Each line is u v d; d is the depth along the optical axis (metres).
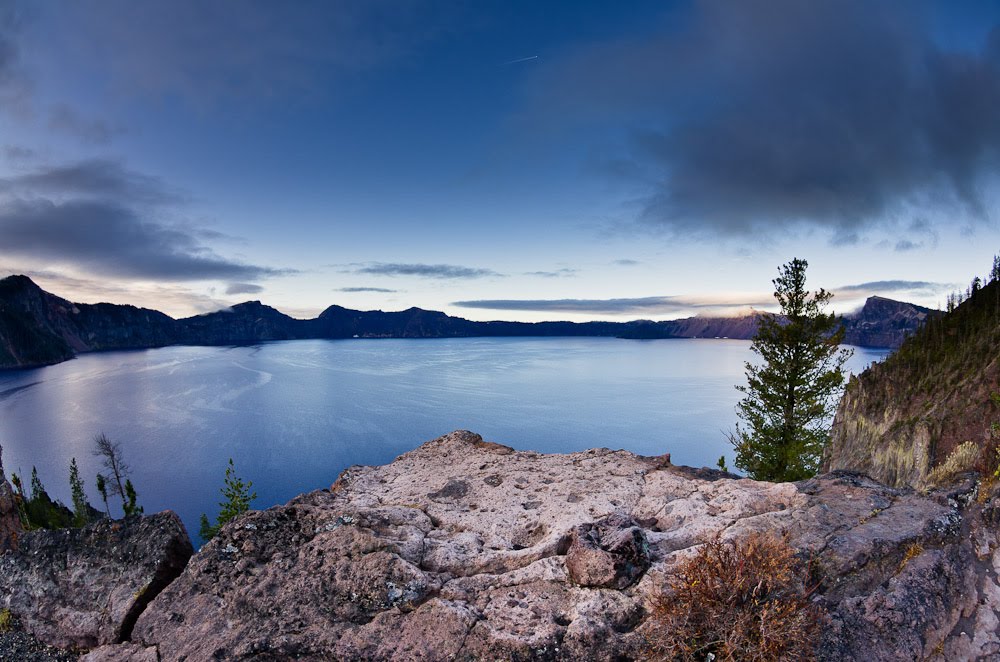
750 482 7.66
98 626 6.22
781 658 4.54
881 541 5.81
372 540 6.65
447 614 5.50
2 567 6.98
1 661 6.15
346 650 5.34
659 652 4.93
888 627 5.12
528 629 5.32
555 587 5.92
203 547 6.90
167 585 6.56
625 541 5.89
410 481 8.78
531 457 9.53
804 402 23.72
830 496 6.92
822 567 5.57
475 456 9.69
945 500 6.45
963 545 5.86
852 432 75.00
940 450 47.31
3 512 7.84
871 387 79.12
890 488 7.08
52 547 7.07
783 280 23.89
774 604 4.76
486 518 7.48
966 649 5.01
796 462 23.92
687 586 5.03
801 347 23.72
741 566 5.04
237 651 5.46
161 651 5.71
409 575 6.05
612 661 5.04
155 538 6.90
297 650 5.43
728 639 4.68
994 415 45.47
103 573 6.70
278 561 6.57
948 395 56.75
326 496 8.20
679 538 6.42
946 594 5.42
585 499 7.72
